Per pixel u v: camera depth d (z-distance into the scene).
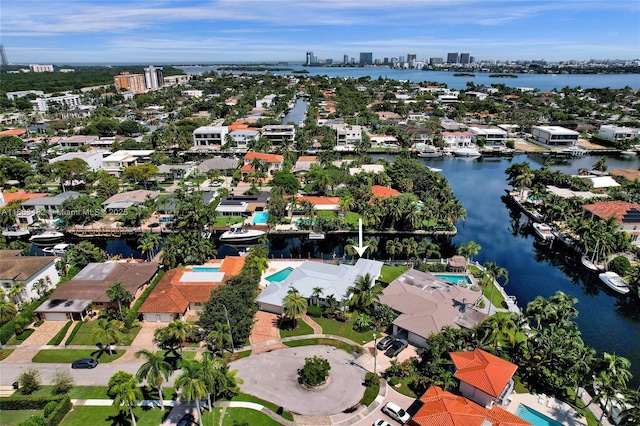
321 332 78.69
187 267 103.69
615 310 92.94
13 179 175.50
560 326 72.12
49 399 60.41
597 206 130.38
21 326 78.31
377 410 59.97
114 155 198.12
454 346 67.88
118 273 93.88
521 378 66.62
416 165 174.88
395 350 72.06
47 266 93.31
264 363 69.88
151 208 139.25
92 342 76.25
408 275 93.62
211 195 152.62
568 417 59.50
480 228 137.62
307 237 128.25
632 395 55.88
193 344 75.06
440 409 52.97
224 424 57.50
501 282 104.12
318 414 59.25
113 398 62.41
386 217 130.12
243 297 80.06
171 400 62.16
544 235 124.94
